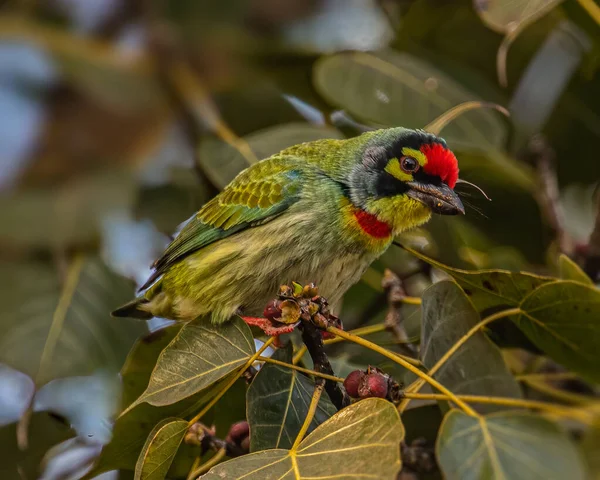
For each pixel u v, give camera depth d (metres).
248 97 11.00
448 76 10.98
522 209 10.32
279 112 11.04
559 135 11.34
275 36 11.03
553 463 5.55
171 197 9.71
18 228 9.05
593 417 6.70
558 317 7.05
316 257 8.38
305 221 8.34
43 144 10.02
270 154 9.00
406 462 7.05
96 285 8.95
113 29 11.12
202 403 7.15
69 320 8.61
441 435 5.57
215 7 11.08
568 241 10.28
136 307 9.05
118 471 7.94
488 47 11.41
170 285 8.83
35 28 10.91
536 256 10.52
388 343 8.04
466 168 9.94
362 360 8.45
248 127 11.05
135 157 10.23
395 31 11.25
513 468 5.50
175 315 8.96
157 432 6.12
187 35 11.05
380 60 9.90
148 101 10.59
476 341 7.17
